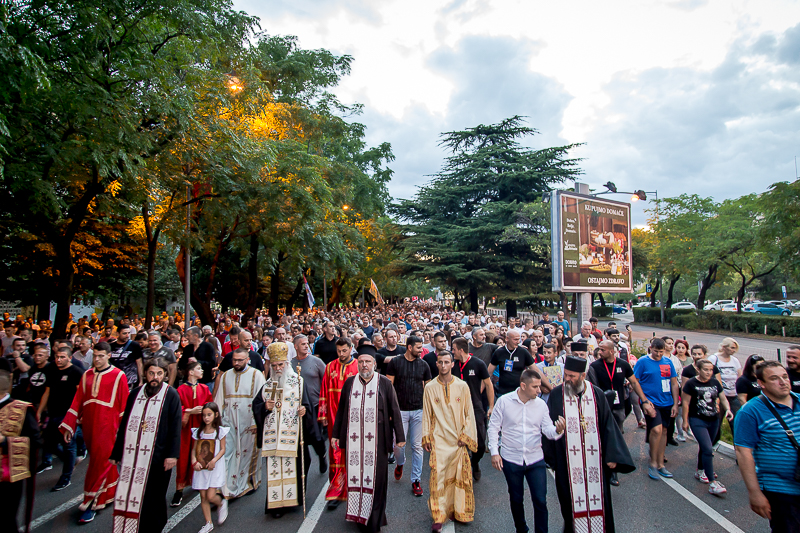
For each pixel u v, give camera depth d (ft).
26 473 14.05
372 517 16.21
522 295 120.78
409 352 21.33
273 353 18.52
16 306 95.14
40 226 36.27
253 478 20.26
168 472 15.55
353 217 103.50
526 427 15.31
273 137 61.82
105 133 28.40
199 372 19.79
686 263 123.44
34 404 21.02
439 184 138.62
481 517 17.56
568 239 57.31
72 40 27.40
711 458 19.65
